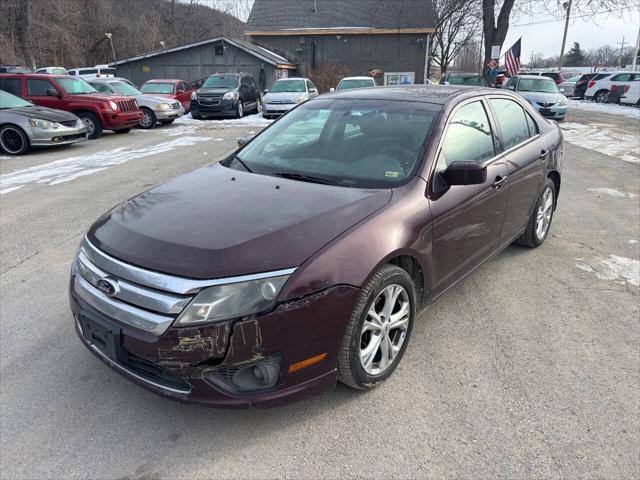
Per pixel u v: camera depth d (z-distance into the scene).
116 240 2.51
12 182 7.94
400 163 3.11
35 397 2.74
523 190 4.15
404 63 29.53
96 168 9.12
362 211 2.67
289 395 2.33
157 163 9.63
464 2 30.22
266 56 26.81
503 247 4.11
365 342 2.67
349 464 2.29
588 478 2.20
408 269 2.92
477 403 2.69
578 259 4.70
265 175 3.26
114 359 2.40
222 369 2.23
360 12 30.08
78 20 38.94
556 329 3.46
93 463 2.30
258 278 2.21
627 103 25.86
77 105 13.42
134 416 2.60
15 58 31.73
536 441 2.42
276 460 2.31
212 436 2.46
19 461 2.31
